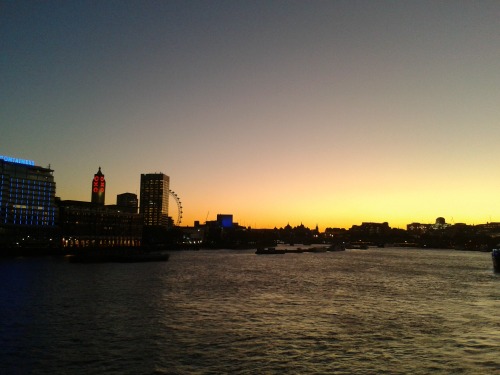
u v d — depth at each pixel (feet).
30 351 168.45
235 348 176.55
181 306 269.64
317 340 189.78
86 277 447.01
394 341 188.75
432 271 601.62
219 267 636.89
